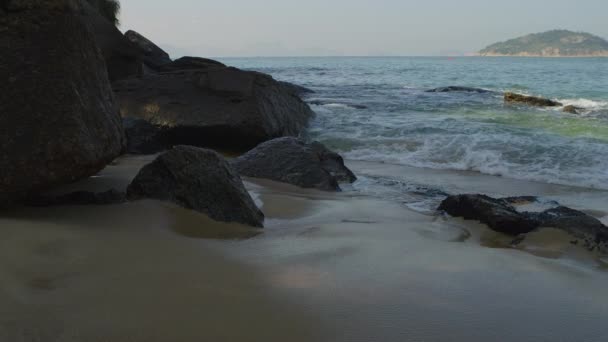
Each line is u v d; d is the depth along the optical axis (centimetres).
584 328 352
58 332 289
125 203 562
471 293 396
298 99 1588
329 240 518
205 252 450
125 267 392
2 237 408
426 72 5278
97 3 2655
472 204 643
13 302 312
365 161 1125
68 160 505
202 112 1195
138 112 1212
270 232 549
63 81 514
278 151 874
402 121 1538
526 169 1010
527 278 436
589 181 928
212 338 302
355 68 6731
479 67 6862
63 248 413
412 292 390
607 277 457
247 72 1288
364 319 341
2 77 494
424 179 955
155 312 324
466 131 1336
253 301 353
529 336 337
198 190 577
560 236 553
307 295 370
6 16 510
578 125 1447
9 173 486
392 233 562
